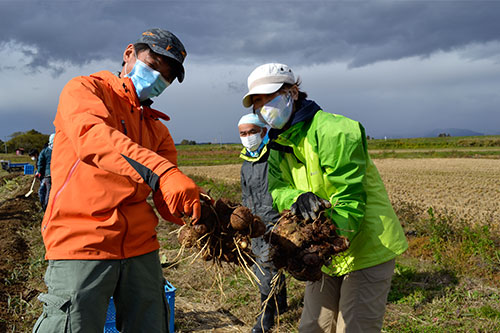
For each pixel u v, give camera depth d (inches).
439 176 891.4
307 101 105.7
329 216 98.0
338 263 106.5
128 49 95.6
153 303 92.5
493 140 2773.1
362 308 104.4
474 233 271.9
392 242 105.0
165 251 281.0
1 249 284.7
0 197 657.0
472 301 190.4
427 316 177.9
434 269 233.0
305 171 110.0
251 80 105.2
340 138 95.9
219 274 99.4
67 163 85.5
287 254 94.3
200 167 1439.5
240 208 92.7
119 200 84.7
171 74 94.6
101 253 83.0
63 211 83.4
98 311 83.1
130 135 92.5
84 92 82.8
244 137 171.3
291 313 177.5
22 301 186.9
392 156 1878.7
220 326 170.6
